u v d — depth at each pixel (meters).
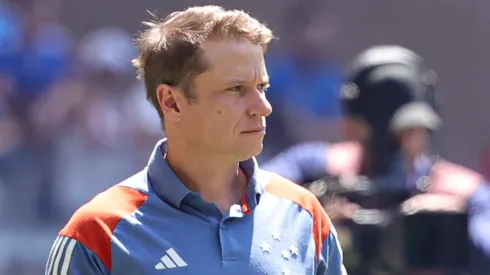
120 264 8.72
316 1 28.36
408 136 13.19
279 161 13.84
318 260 9.34
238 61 8.93
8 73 26.64
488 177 27.97
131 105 27.09
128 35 28.77
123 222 8.85
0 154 24.38
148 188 9.12
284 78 27.19
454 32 30.53
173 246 8.81
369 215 12.60
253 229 9.09
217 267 8.81
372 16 29.41
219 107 8.94
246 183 9.41
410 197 13.02
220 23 8.98
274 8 29.20
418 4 30.03
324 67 27.75
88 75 27.45
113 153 26.22
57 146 25.36
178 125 9.22
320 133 26.80
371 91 13.27
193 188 9.31
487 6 31.00
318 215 9.48
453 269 12.42
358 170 13.38
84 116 26.44
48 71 27.02
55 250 8.87
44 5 27.77
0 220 23.61
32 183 24.36
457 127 29.70
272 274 8.94
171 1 29.16
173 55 9.09
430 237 12.38
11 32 27.03
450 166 13.51
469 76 30.41
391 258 12.40
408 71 13.44
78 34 28.27
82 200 25.17
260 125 9.04
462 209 12.45
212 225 8.97
